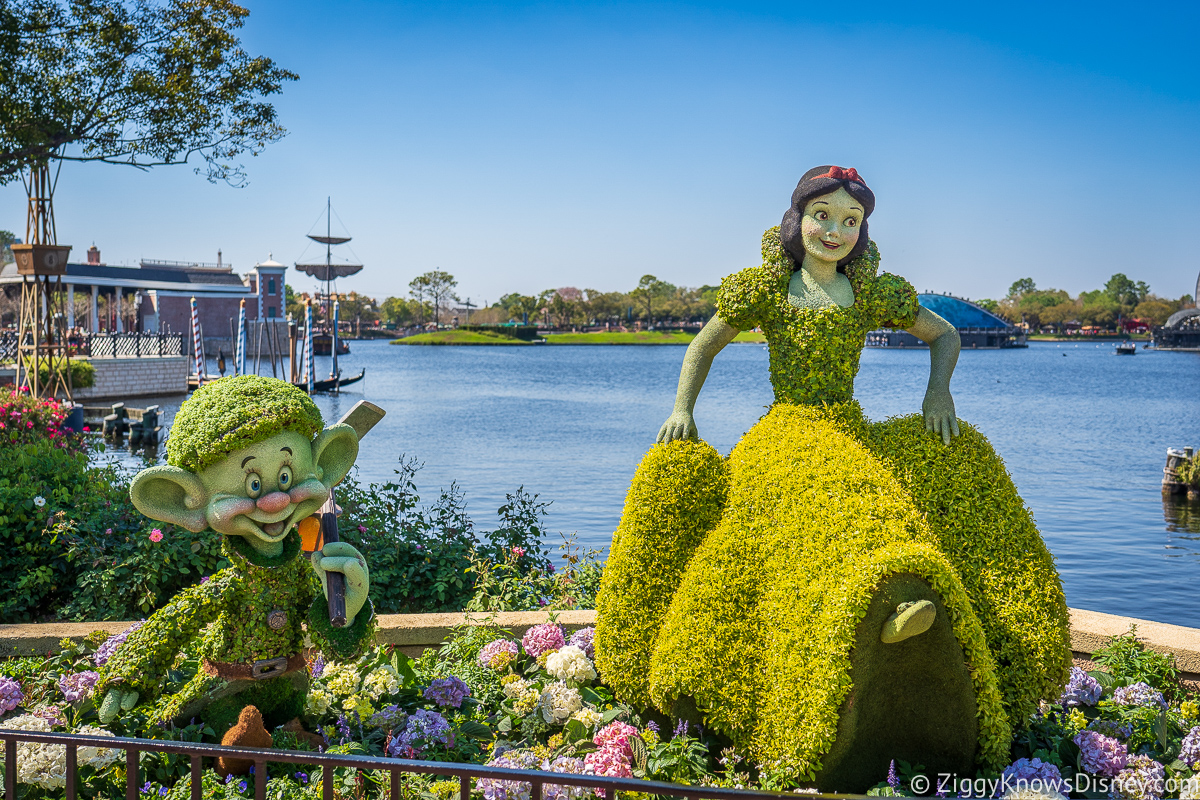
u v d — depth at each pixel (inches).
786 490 170.7
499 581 302.4
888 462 180.9
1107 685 194.9
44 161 652.1
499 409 1708.9
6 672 195.3
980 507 176.4
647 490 184.5
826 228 187.6
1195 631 211.5
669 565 181.5
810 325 189.3
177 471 156.4
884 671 147.7
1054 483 909.2
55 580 289.4
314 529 169.0
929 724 151.0
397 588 301.6
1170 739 176.7
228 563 298.5
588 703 186.2
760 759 159.2
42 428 522.9
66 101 613.0
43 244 885.2
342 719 177.6
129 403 1524.4
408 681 196.4
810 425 183.8
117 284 2893.7
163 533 290.2
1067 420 1673.2
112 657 167.0
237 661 166.9
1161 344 6624.0
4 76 588.7
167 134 663.8
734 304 193.8
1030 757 170.2
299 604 170.9
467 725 177.0
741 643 164.2
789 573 161.2
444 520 343.9
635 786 102.1
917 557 146.6
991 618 168.7
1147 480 928.3
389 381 2625.5
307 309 1875.0
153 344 1760.6
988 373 3622.0
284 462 160.4
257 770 110.0
